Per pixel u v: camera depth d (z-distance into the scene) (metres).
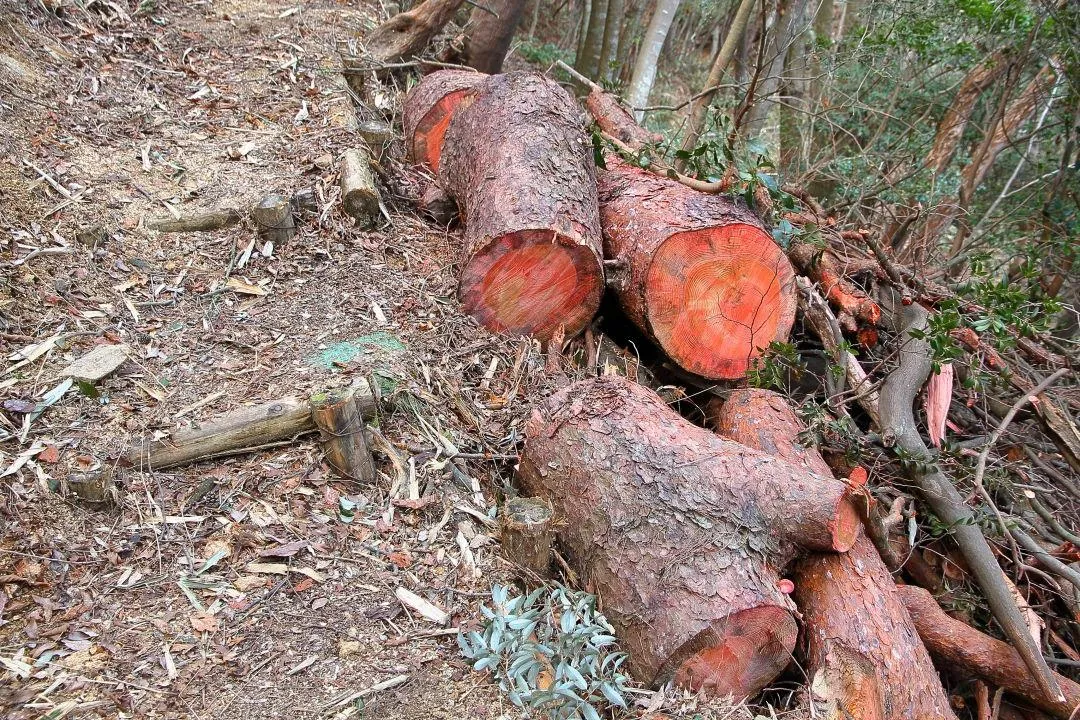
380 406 3.24
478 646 2.53
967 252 6.75
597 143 4.43
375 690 2.39
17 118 4.39
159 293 3.71
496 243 3.71
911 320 4.05
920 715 2.56
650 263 3.74
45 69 4.91
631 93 8.57
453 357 3.70
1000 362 4.12
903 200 6.86
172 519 2.76
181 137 4.89
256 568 2.67
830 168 7.87
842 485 2.71
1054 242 6.64
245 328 3.60
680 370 3.94
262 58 5.99
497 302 3.88
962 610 3.20
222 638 2.45
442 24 6.73
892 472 3.55
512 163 3.96
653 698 2.48
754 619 2.47
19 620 2.37
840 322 4.07
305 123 5.27
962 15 7.59
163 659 2.36
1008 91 7.34
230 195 4.43
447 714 2.36
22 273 3.52
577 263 3.79
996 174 8.84
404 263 4.27
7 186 3.92
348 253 4.22
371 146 5.15
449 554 2.87
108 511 2.74
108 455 2.86
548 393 3.57
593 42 10.51
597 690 2.47
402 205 4.87
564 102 4.41
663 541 2.65
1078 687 2.86
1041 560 3.21
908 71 8.56
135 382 3.19
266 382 3.28
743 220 3.84
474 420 3.42
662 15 8.37
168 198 4.33
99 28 5.64
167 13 6.27
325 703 2.33
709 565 2.57
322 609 2.59
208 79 5.60
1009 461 3.82
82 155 4.42
